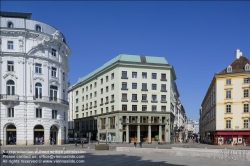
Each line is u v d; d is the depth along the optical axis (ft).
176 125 298.97
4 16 168.45
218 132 187.32
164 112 220.23
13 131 151.12
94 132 247.70
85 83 278.26
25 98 152.56
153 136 221.25
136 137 217.56
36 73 157.38
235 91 185.06
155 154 95.04
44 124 156.66
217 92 191.72
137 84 219.41
